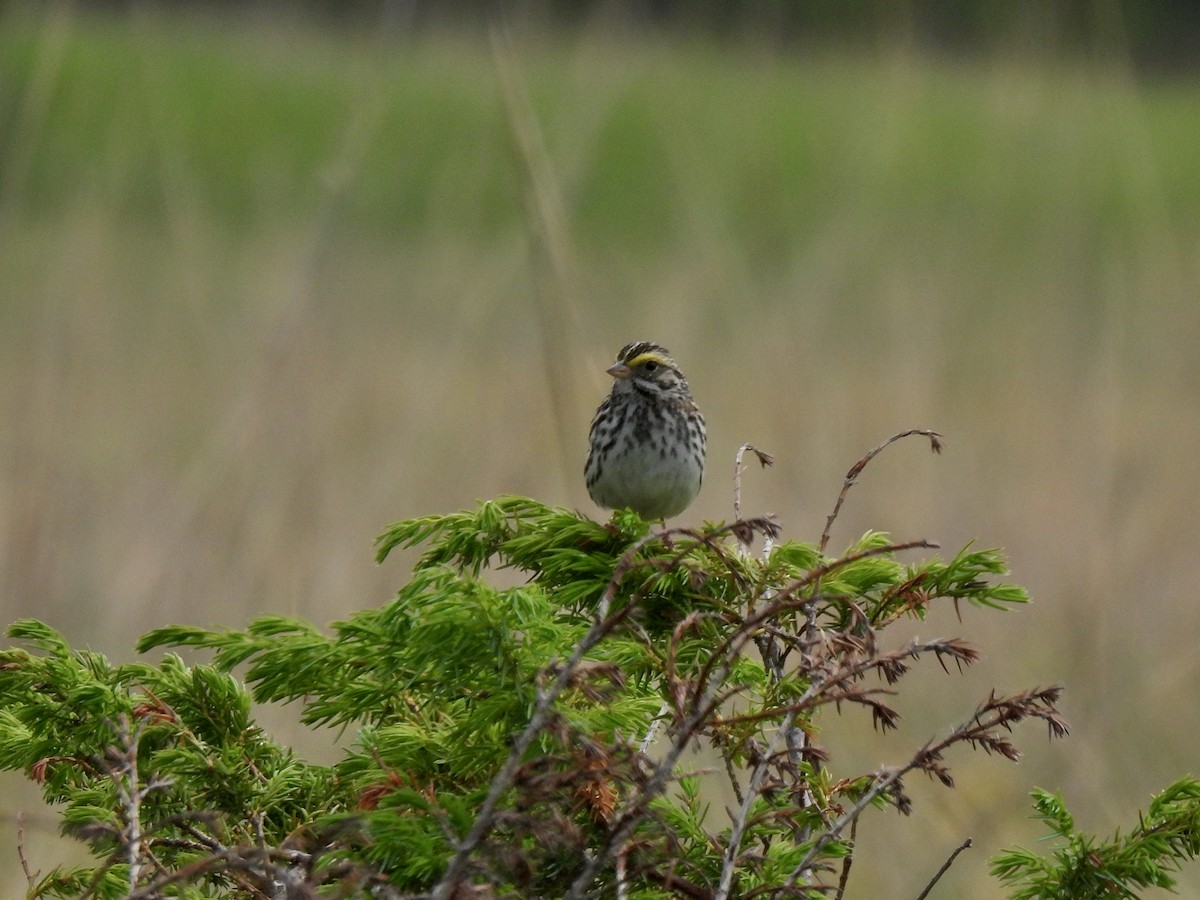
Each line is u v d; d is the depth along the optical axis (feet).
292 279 44.70
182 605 36.73
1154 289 57.11
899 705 35.88
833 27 83.97
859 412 48.73
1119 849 15.42
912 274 55.77
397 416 46.62
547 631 13.97
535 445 46.24
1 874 26.94
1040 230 60.44
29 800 29.43
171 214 50.88
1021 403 51.83
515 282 55.57
